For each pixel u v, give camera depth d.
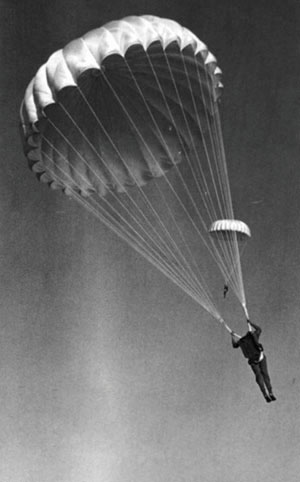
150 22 11.01
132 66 11.74
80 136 12.39
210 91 12.04
